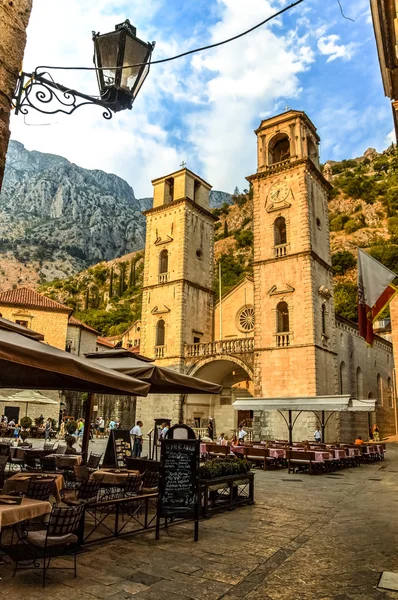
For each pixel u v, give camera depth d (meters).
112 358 14.83
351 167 173.50
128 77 7.04
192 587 6.24
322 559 7.58
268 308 36.41
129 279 165.12
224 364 41.72
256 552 7.94
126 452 16.88
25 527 7.19
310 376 33.00
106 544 8.20
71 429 41.78
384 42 6.25
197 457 9.02
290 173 37.88
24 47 5.81
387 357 54.75
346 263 108.12
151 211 46.72
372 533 9.41
